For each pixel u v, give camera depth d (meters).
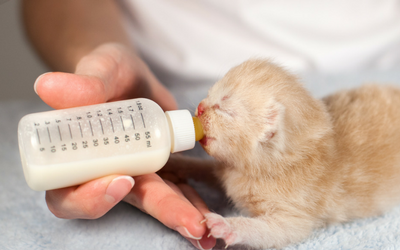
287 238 0.29
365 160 0.32
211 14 0.53
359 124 0.33
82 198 0.27
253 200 0.31
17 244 0.28
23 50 0.72
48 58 0.43
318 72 0.55
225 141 0.30
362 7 0.54
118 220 0.31
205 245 0.27
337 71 0.56
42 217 0.31
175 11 0.52
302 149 0.30
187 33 0.53
